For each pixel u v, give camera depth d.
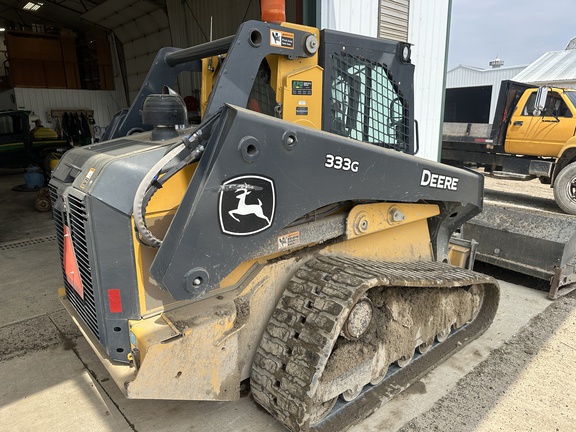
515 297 3.85
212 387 1.96
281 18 2.24
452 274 2.77
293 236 2.04
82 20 13.55
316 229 2.14
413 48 6.39
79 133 13.82
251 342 2.14
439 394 2.54
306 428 1.93
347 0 5.27
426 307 2.65
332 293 2.04
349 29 5.38
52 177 2.36
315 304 2.04
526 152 7.88
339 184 2.00
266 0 2.21
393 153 2.23
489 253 4.16
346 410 2.26
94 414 2.38
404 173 2.29
